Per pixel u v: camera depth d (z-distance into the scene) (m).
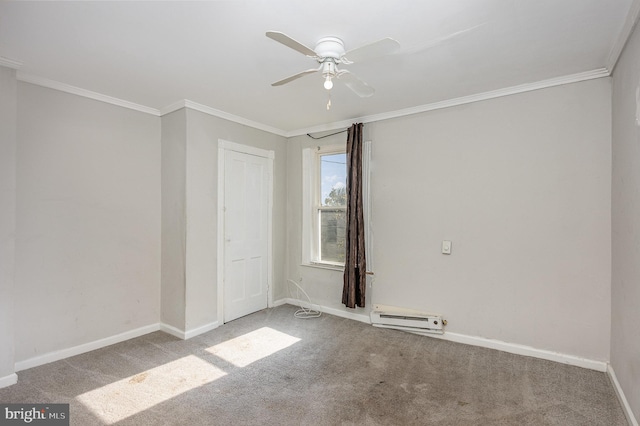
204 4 1.72
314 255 4.41
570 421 2.01
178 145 3.38
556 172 2.76
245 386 2.40
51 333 2.79
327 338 3.31
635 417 1.90
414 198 3.47
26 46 2.18
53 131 2.81
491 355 2.90
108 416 2.05
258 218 4.17
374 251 3.74
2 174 2.35
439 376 2.55
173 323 3.43
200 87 2.91
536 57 2.34
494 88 2.93
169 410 2.11
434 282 3.35
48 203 2.78
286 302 4.53
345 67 2.49
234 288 3.86
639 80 1.83
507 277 2.97
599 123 2.59
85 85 2.87
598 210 2.59
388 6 1.74
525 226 2.89
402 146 3.55
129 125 3.33
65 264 2.88
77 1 1.69
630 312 2.03
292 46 1.79
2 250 2.36
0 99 2.33
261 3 1.71
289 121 4.01
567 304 2.72
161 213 3.59
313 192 4.40
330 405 2.17
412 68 2.52
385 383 2.45
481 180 3.10
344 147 4.08
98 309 3.09
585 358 2.65
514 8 1.77
